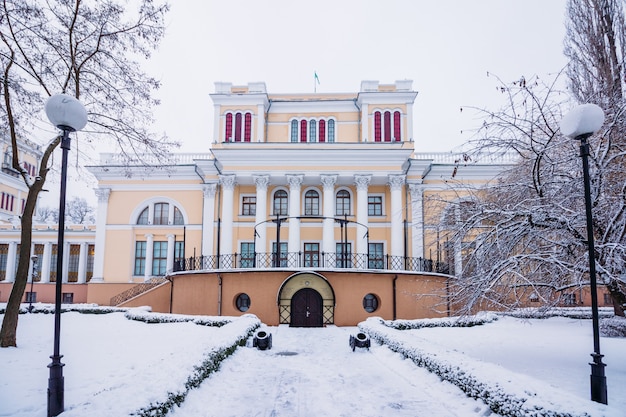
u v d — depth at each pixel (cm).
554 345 1395
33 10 1287
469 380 749
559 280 920
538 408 560
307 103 3400
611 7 1230
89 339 1442
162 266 3256
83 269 3797
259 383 927
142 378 703
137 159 1612
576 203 909
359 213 2961
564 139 930
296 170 3016
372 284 2170
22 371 940
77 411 522
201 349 948
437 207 1185
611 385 836
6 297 3712
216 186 3189
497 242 890
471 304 920
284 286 2116
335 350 1373
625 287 888
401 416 702
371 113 3300
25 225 1291
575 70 1277
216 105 3350
